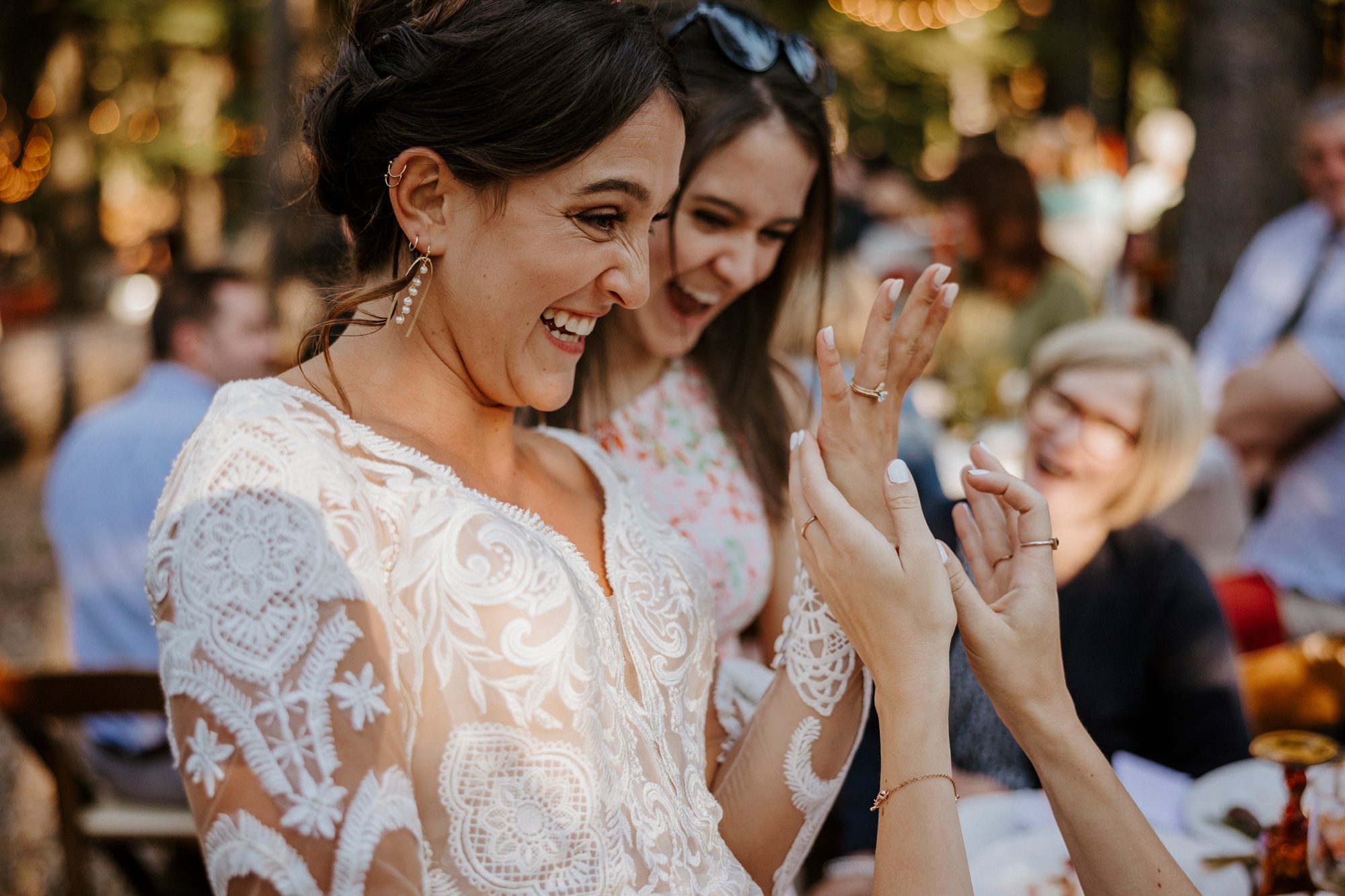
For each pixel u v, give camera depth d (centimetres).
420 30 109
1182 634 220
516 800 101
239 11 1069
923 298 128
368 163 113
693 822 121
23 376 1054
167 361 354
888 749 119
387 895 86
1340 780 164
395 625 100
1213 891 158
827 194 191
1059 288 460
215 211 1448
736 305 199
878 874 117
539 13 106
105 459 327
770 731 138
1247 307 377
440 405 116
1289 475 339
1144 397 218
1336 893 152
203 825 86
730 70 172
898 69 1073
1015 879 156
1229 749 218
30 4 1245
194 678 88
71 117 1412
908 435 316
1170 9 1152
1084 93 1142
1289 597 334
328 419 105
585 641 107
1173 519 302
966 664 169
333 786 87
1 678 266
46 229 1708
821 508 123
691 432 194
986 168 459
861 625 122
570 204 108
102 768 304
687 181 171
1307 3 516
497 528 107
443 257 112
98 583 334
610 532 129
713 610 142
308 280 134
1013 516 134
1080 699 221
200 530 93
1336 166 352
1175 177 760
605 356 186
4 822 378
